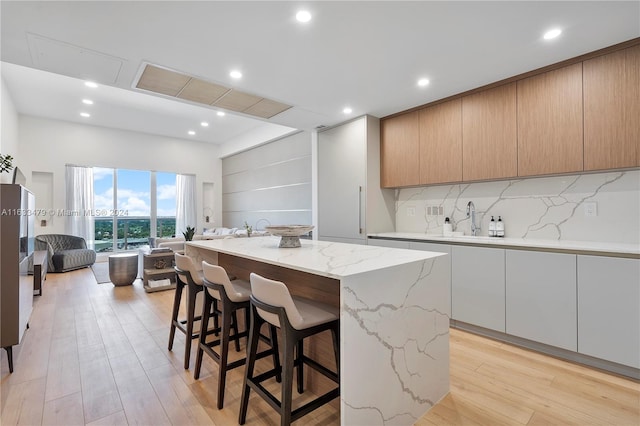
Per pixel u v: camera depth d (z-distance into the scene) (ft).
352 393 4.39
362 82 9.87
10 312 7.20
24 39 7.34
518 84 9.27
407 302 5.29
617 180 8.11
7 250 7.26
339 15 6.54
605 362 6.99
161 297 13.61
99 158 22.72
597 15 6.42
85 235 22.08
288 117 13.33
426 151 11.69
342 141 13.98
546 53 7.99
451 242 9.74
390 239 11.80
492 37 7.30
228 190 27.78
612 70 7.56
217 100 11.46
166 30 7.05
